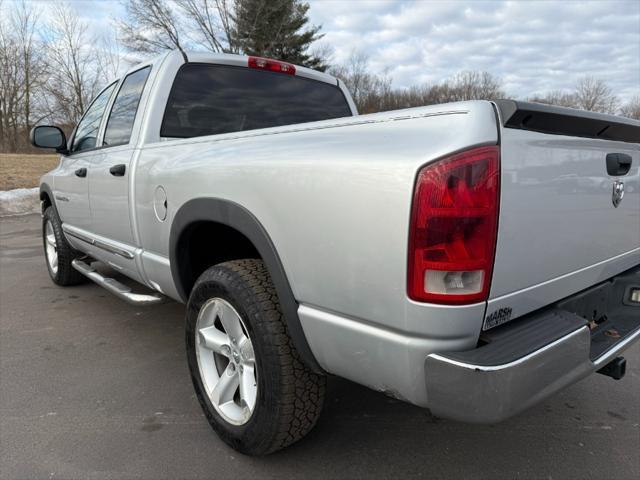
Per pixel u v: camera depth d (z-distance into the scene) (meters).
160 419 2.60
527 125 1.59
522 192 1.60
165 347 3.54
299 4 29.03
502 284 1.60
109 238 3.45
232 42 26.45
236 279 2.07
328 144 1.76
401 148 1.53
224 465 2.23
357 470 2.20
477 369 1.44
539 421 2.62
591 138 1.92
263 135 2.10
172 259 2.56
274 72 3.64
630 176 2.27
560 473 2.19
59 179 4.34
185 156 2.48
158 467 2.21
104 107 3.86
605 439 2.45
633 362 3.36
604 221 2.12
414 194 1.46
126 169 2.99
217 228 2.51
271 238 1.91
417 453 2.33
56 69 39.75
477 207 1.46
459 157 1.43
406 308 1.51
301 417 2.04
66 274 4.84
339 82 4.10
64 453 2.30
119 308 4.39
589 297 2.17
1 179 14.89
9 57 39.19
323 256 1.71
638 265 2.61
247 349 2.18
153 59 3.30
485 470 2.21
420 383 1.55
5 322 4.05
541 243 1.74
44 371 3.15
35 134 4.18
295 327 1.88
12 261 6.41
